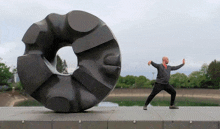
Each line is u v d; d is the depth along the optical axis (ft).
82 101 21.85
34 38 22.02
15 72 178.81
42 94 22.20
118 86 237.04
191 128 16.66
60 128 17.20
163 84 23.70
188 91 183.32
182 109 24.38
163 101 118.21
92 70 21.79
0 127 17.49
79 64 21.86
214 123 16.55
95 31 21.88
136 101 133.90
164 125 16.78
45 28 22.49
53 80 22.24
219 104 105.81
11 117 18.95
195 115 19.44
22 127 17.40
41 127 17.30
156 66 24.00
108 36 21.71
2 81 172.24
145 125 16.87
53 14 22.75
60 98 21.59
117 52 21.86
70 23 21.79
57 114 20.74
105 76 21.77
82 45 21.80
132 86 234.58
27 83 22.02
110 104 109.50
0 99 113.60
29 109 26.11
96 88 21.72
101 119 17.49
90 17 21.91
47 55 23.57
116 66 21.33
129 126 16.92
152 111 22.59
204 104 105.09
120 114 20.31
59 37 22.98
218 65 201.77
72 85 22.09
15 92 142.72
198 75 210.79
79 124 17.15
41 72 21.86
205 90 173.88
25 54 22.58
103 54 21.91
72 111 22.08
